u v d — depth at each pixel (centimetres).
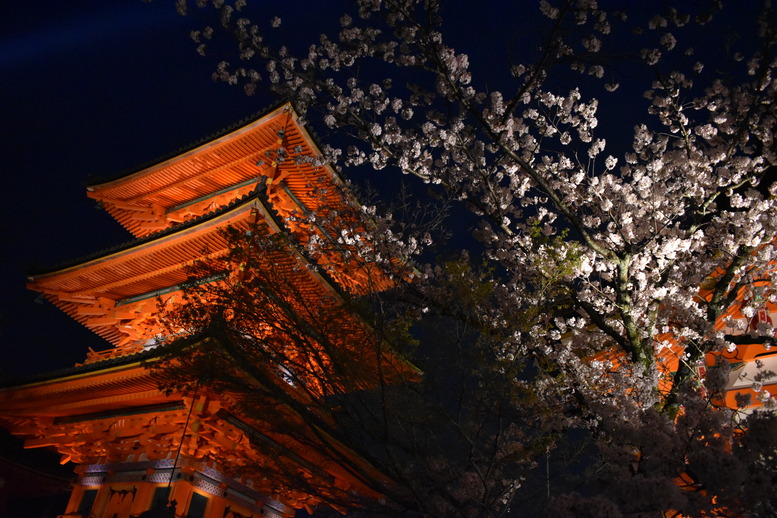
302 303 1255
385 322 1247
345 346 1175
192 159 2414
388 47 1318
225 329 1219
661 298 1284
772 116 1320
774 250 1360
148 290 2270
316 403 1170
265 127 2242
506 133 1272
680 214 1415
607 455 967
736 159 1362
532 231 1443
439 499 1205
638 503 800
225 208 1872
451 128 1320
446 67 1194
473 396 1211
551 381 1368
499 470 1245
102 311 2325
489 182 1390
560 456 1395
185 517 1739
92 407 2008
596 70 1189
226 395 1698
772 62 1228
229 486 1898
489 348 1279
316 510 1986
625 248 1266
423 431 1198
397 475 1084
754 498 778
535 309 1367
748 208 1485
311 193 2355
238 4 1365
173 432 1830
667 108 1440
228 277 1349
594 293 1434
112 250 2127
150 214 2630
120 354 2109
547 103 1452
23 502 2784
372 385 1173
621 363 1379
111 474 1956
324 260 1906
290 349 1300
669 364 1761
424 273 1483
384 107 1377
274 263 1323
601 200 1459
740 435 873
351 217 1616
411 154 1426
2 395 2098
